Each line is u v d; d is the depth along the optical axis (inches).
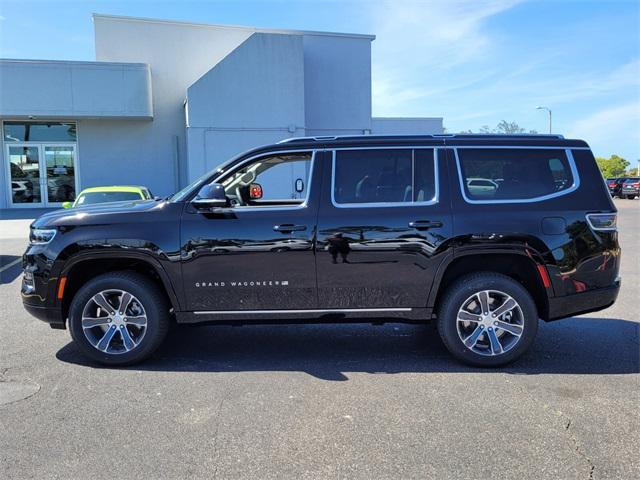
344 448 127.0
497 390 162.7
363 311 182.5
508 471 117.3
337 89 813.9
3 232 555.8
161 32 775.7
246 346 209.8
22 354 195.9
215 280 179.8
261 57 697.6
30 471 117.0
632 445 128.6
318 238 178.7
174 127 789.9
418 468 118.3
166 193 792.9
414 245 178.7
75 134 768.9
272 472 116.7
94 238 179.0
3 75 682.8
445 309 182.4
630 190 1572.3
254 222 179.5
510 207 180.9
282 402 153.8
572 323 239.1
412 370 181.3
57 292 182.4
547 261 179.5
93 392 161.2
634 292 300.4
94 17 752.3
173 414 145.6
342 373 178.4
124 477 114.7
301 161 191.5
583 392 160.9
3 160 754.8
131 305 183.9
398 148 185.8
